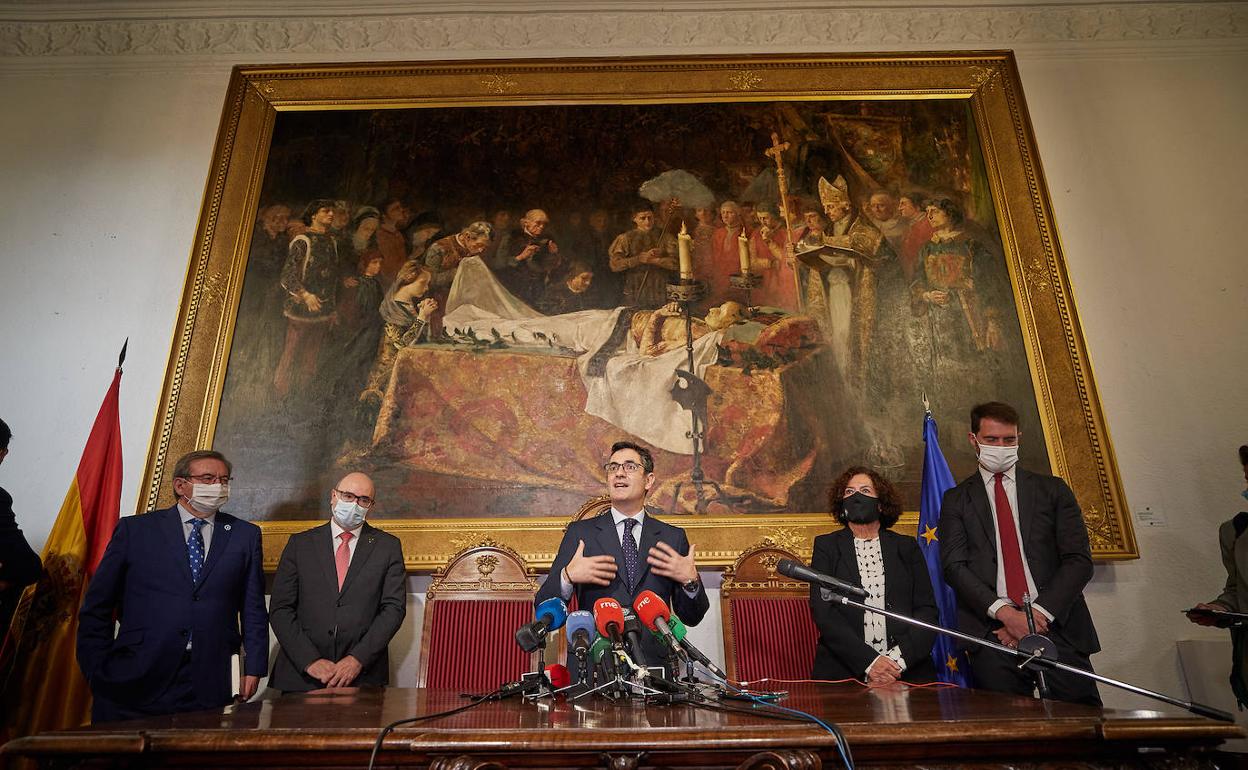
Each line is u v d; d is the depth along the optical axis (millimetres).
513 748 1602
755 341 5098
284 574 4125
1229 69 5867
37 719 4020
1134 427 4945
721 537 4621
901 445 4852
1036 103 5832
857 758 1661
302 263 5340
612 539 3199
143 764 1666
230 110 5730
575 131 5715
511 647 4250
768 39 6059
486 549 4473
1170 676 4484
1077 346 5008
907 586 3621
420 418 4953
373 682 3941
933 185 5527
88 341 5223
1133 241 5402
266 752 1653
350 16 6078
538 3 6090
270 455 4863
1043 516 3574
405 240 5406
